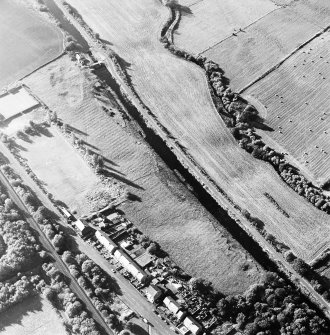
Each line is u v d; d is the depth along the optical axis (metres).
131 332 192.38
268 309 197.25
